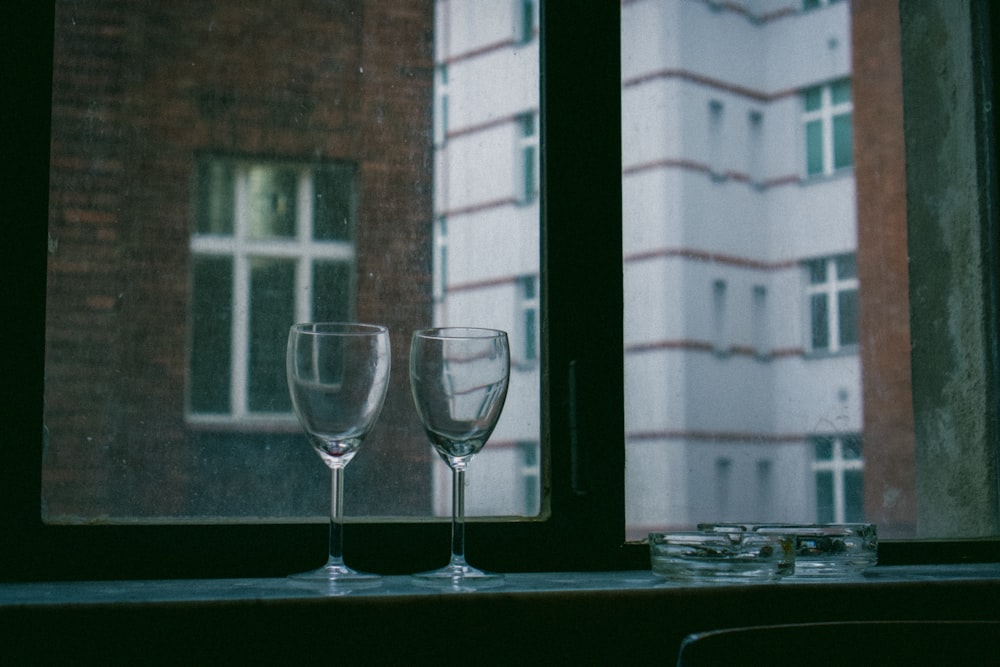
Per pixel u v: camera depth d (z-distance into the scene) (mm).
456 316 7867
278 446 2611
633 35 1102
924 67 1275
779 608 686
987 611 738
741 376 15008
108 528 753
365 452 2518
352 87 4082
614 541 862
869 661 447
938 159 1257
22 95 774
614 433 873
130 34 3818
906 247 1310
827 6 15055
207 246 4152
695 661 410
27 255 764
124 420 3607
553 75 896
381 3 3996
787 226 15094
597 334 880
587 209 890
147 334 3977
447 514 850
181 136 4105
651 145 16250
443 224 7996
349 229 3750
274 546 784
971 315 1216
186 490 3475
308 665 589
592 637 644
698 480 15188
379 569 803
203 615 574
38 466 750
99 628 560
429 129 2117
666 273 15891
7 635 546
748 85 15539
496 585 678
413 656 607
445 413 736
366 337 726
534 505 939
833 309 14727
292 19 4188
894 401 10969
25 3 780
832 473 13844
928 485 1255
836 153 14891
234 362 4047
